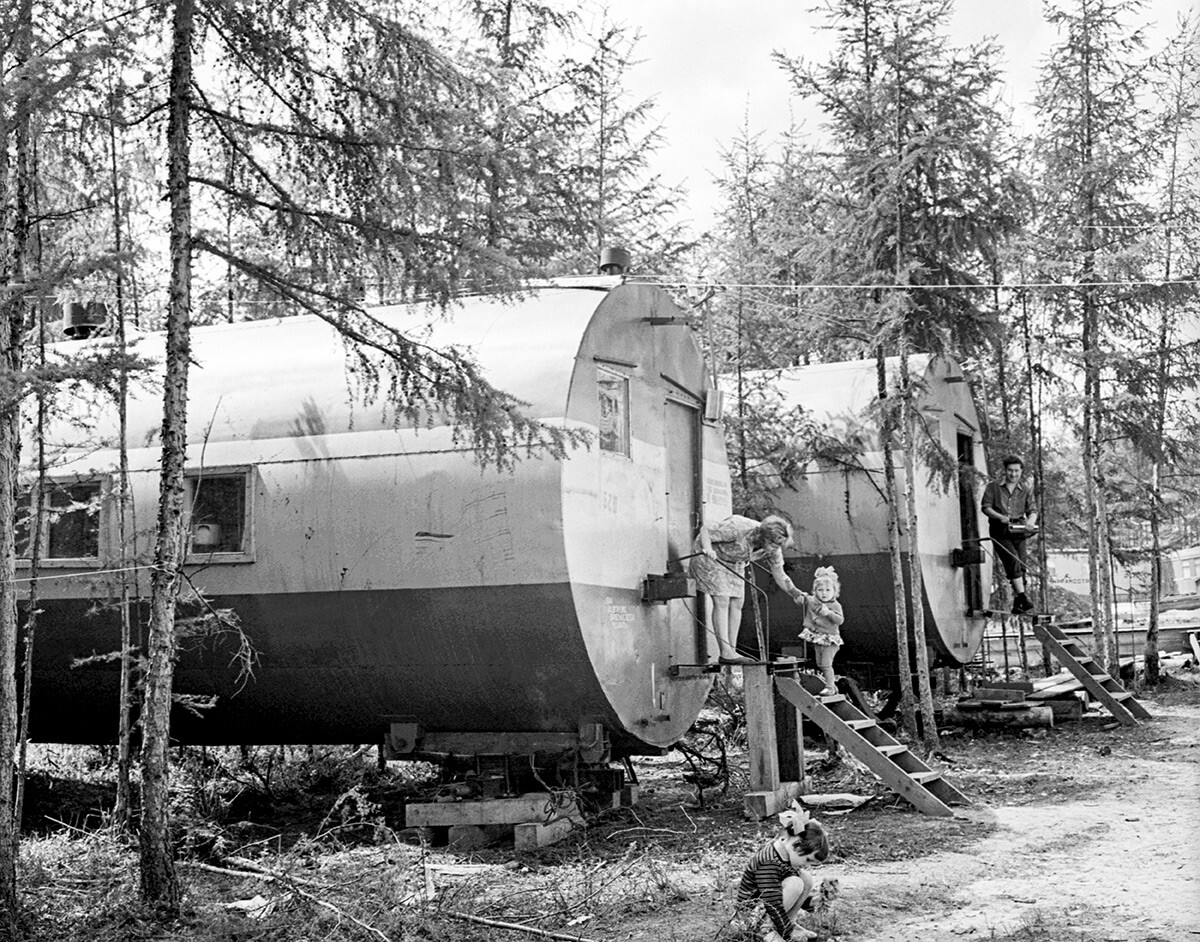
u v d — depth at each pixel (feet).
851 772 43.91
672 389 42.47
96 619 39.19
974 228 49.73
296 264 30.01
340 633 36.63
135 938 25.63
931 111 49.96
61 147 30.30
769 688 38.86
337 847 34.96
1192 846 31.09
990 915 25.58
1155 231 69.05
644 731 37.99
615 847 34.22
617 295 38.27
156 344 41.45
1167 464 75.46
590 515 35.68
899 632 50.39
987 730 55.77
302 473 36.83
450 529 35.09
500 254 29.14
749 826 36.22
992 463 69.36
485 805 35.29
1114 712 56.44
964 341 51.55
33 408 38.29
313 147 28.86
